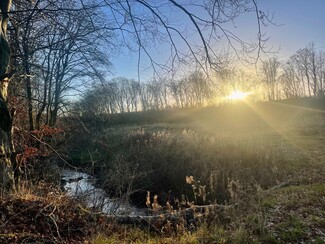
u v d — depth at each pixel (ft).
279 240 17.08
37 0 24.20
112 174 28.09
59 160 51.52
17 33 32.45
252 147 49.52
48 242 14.79
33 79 46.34
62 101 61.57
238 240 16.65
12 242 13.92
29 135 37.40
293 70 202.90
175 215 21.03
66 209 18.37
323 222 19.21
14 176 21.59
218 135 74.18
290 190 27.30
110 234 17.66
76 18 23.58
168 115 145.89
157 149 52.03
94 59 40.42
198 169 44.09
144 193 40.09
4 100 21.43
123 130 85.35
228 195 32.94
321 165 40.65
